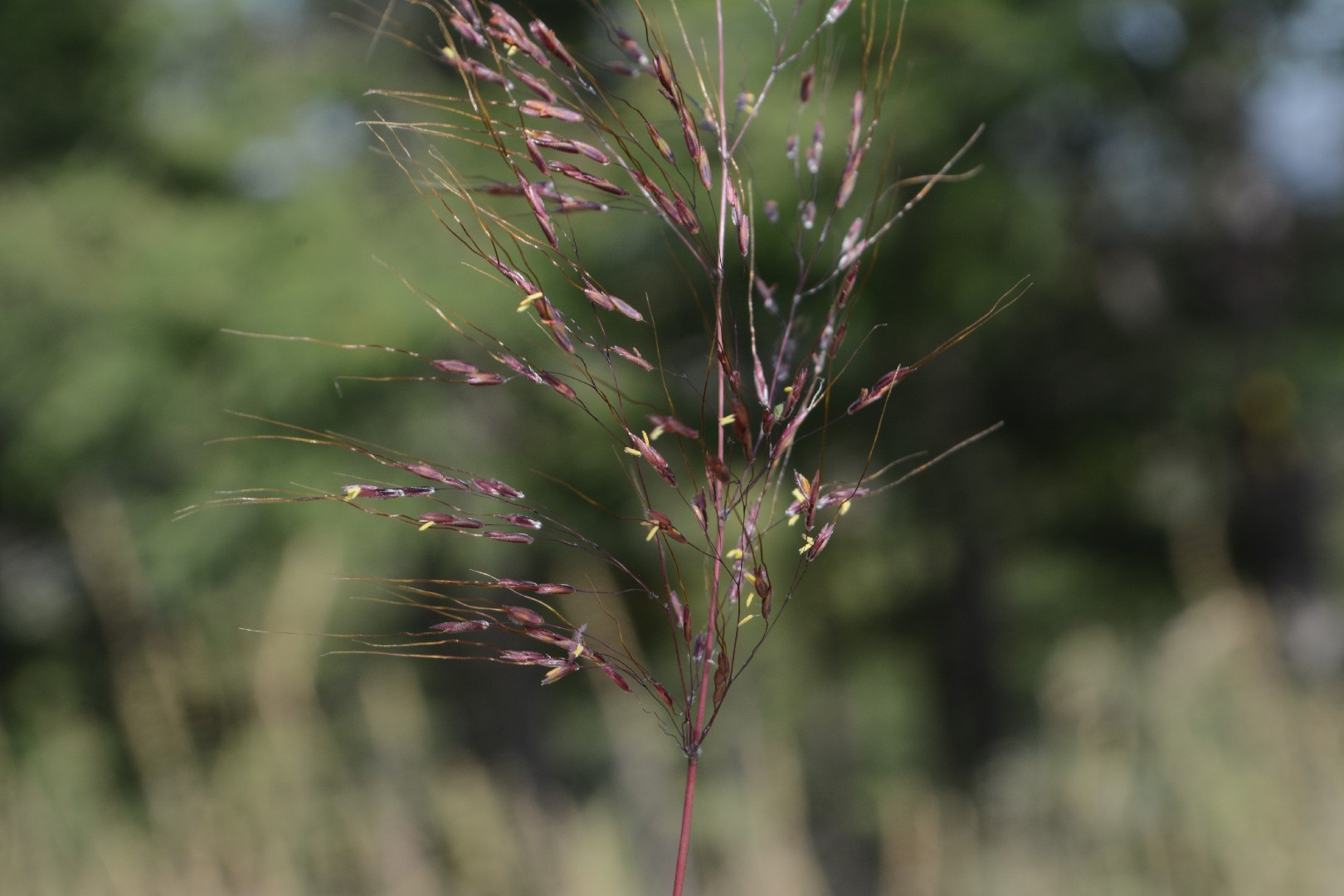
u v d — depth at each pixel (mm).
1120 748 3441
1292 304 8484
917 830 3531
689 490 4672
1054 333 8469
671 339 4547
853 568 9281
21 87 7930
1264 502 8625
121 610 4242
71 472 7148
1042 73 6344
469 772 3828
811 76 1127
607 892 3629
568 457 6703
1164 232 8641
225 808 3592
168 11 7562
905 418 7770
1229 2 7414
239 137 7332
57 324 7297
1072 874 3426
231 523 6547
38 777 4227
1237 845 3131
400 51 6477
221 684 3859
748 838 3379
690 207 994
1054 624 9648
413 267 6430
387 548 6660
